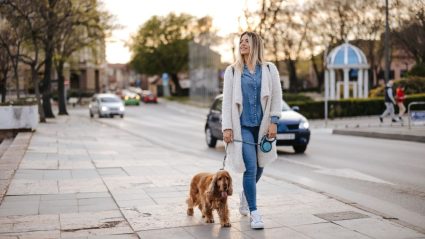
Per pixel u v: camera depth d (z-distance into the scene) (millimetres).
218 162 12305
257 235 5594
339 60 38062
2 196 7820
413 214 7121
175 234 5672
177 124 31969
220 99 17172
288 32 51219
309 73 90625
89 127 27156
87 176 9961
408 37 44062
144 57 81000
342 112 31562
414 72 42906
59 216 6562
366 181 9812
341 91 42906
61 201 7516
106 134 22344
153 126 30047
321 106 31172
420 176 10289
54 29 29078
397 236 5523
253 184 5895
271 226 5961
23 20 27781
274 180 9234
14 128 21219
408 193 8586
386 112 25047
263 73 5922
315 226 5941
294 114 15195
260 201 7363
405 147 15555
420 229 5809
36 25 28312
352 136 20047
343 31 50812
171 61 80875
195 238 5508
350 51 38156
